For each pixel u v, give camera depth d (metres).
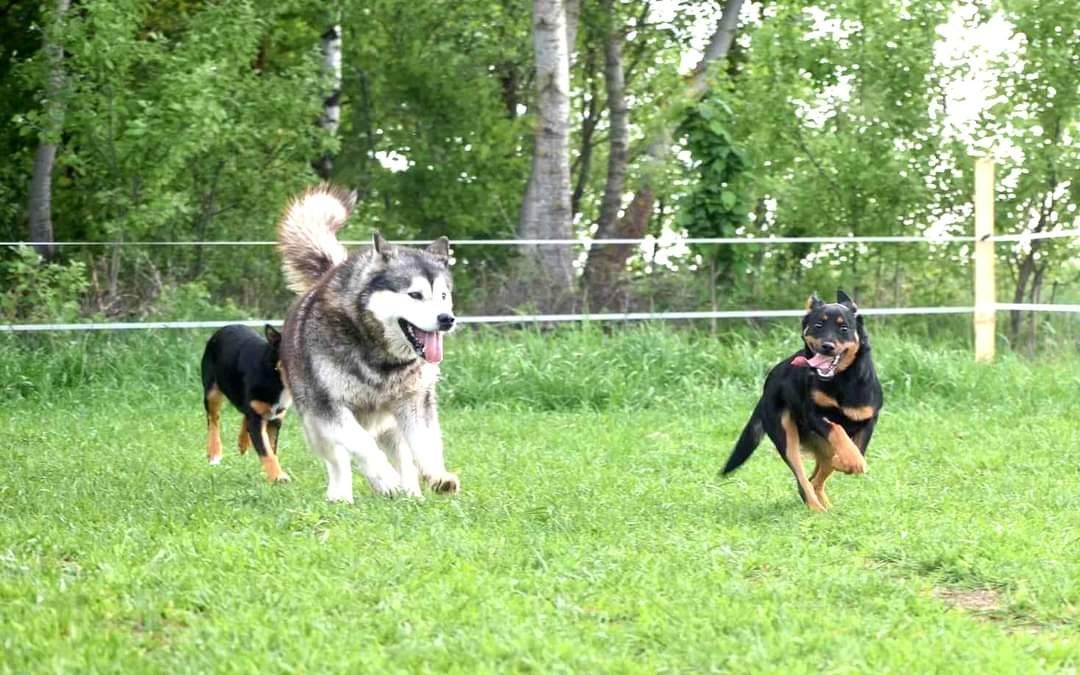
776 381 7.75
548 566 5.80
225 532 6.41
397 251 7.86
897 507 7.52
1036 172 18.16
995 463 9.11
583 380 13.56
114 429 11.87
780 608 5.12
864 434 7.61
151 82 18.50
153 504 7.56
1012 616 5.27
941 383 13.16
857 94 19.16
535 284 15.96
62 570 5.74
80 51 17.34
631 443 10.52
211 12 18.73
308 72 20.52
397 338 7.73
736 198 17.05
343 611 5.10
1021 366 13.55
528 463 9.52
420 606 5.11
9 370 14.20
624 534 6.59
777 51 19.42
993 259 14.78
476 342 14.63
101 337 14.93
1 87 20.58
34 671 4.40
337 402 7.82
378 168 27.53
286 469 9.70
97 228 19.83
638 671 4.37
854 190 19.02
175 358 14.62
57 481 8.84
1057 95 18.38
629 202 25.39
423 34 27.11
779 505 7.71
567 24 23.31
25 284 15.33
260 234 19.88
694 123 17.17
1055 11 18.06
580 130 31.69
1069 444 9.90
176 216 18.67
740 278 16.91
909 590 5.50
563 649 4.54
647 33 27.83
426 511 7.16
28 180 21.17
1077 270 18.77
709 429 11.33
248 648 4.64
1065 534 6.57
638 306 16.16
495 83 27.41
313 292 8.10
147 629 4.92
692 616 4.98
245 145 19.84
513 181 27.42
